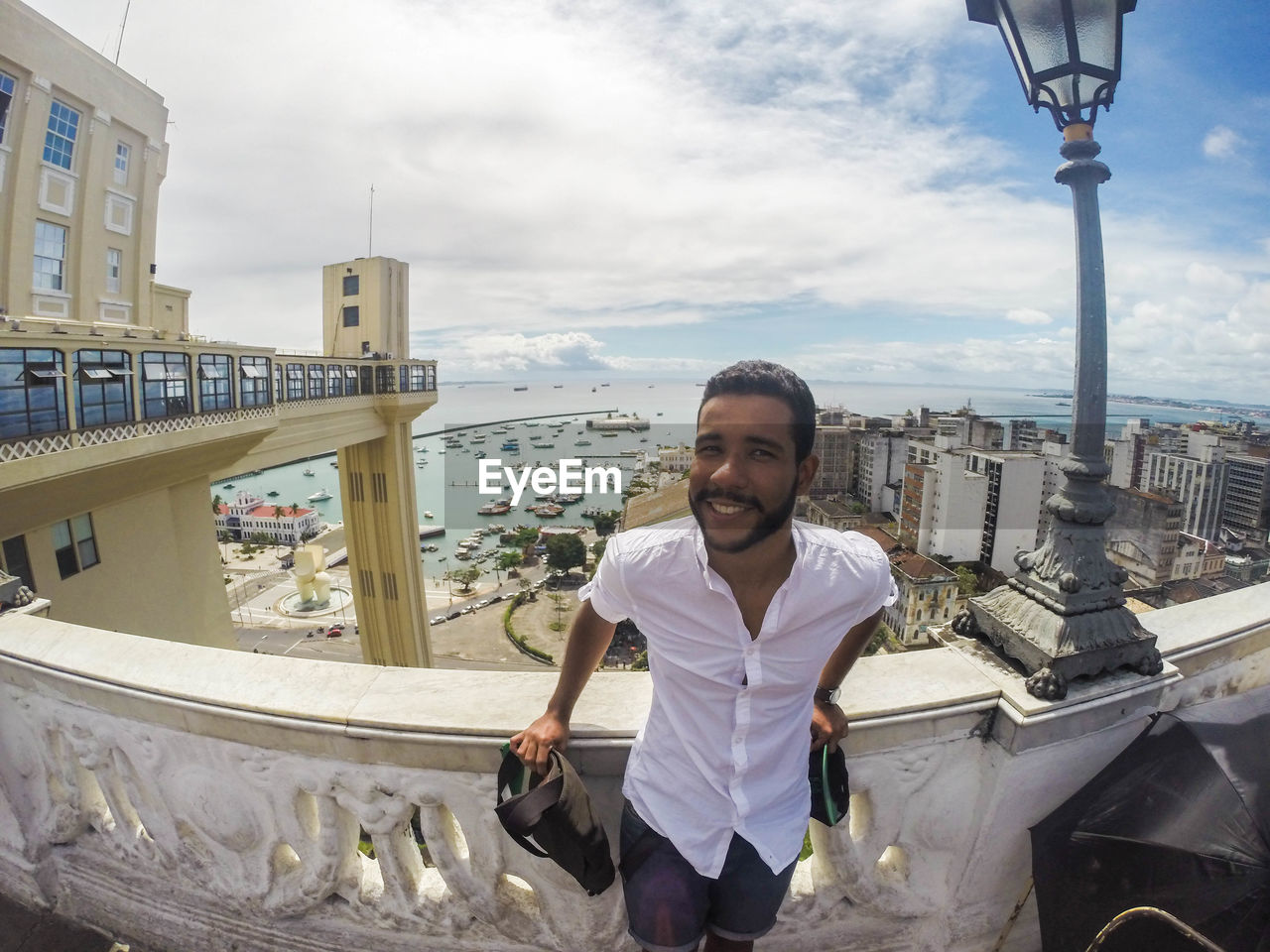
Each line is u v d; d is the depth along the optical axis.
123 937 2.85
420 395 41.44
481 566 95.56
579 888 2.26
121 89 17.52
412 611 43.69
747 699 1.59
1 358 11.91
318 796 2.35
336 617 78.00
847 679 2.36
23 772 2.84
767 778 1.68
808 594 1.51
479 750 2.11
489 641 71.38
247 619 77.12
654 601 1.58
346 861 2.51
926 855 2.50
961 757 2.36
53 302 15.94
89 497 15.41
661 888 1.67
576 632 1.83
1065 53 2.11
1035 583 2.41
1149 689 2.35
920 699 2.24
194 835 2.64
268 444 26.47
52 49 15.20
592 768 2.10
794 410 1.34
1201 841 1.95
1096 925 2.10
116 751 2.55
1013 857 2.48
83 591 16.00
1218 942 1.83
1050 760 2.32
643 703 2.21
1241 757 2.08
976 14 2.45
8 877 3.00
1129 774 2.22
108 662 2.51
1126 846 2.08
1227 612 2.74
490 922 2.36
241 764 2.37
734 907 1.71
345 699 2.25
